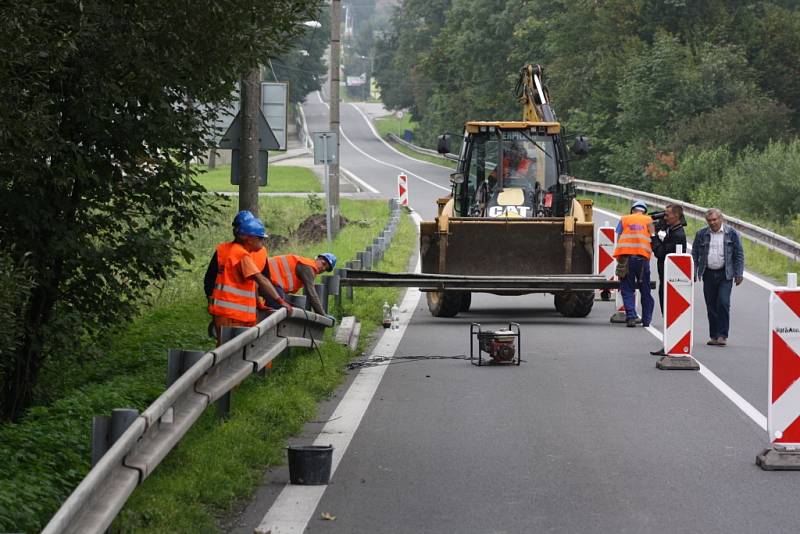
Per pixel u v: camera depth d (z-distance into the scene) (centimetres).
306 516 1245
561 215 3631
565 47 11325
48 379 2186
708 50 9631
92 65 1812
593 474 1451
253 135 2711
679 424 1778
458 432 1703
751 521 1236
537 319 3303
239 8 1816
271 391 1862
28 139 1631
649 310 3095
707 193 7406
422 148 16762
